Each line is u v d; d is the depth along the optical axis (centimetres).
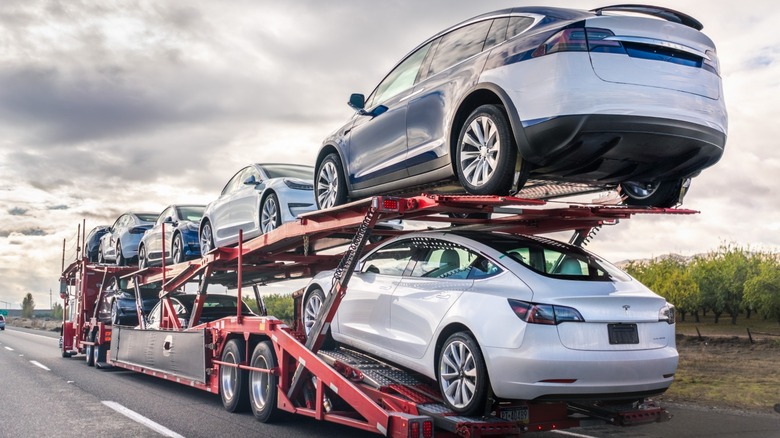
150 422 711
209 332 848
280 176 955
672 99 496
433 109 602
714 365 1159
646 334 489
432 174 609
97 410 798
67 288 1825
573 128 480
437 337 527
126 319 1307
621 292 494
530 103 499
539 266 515
